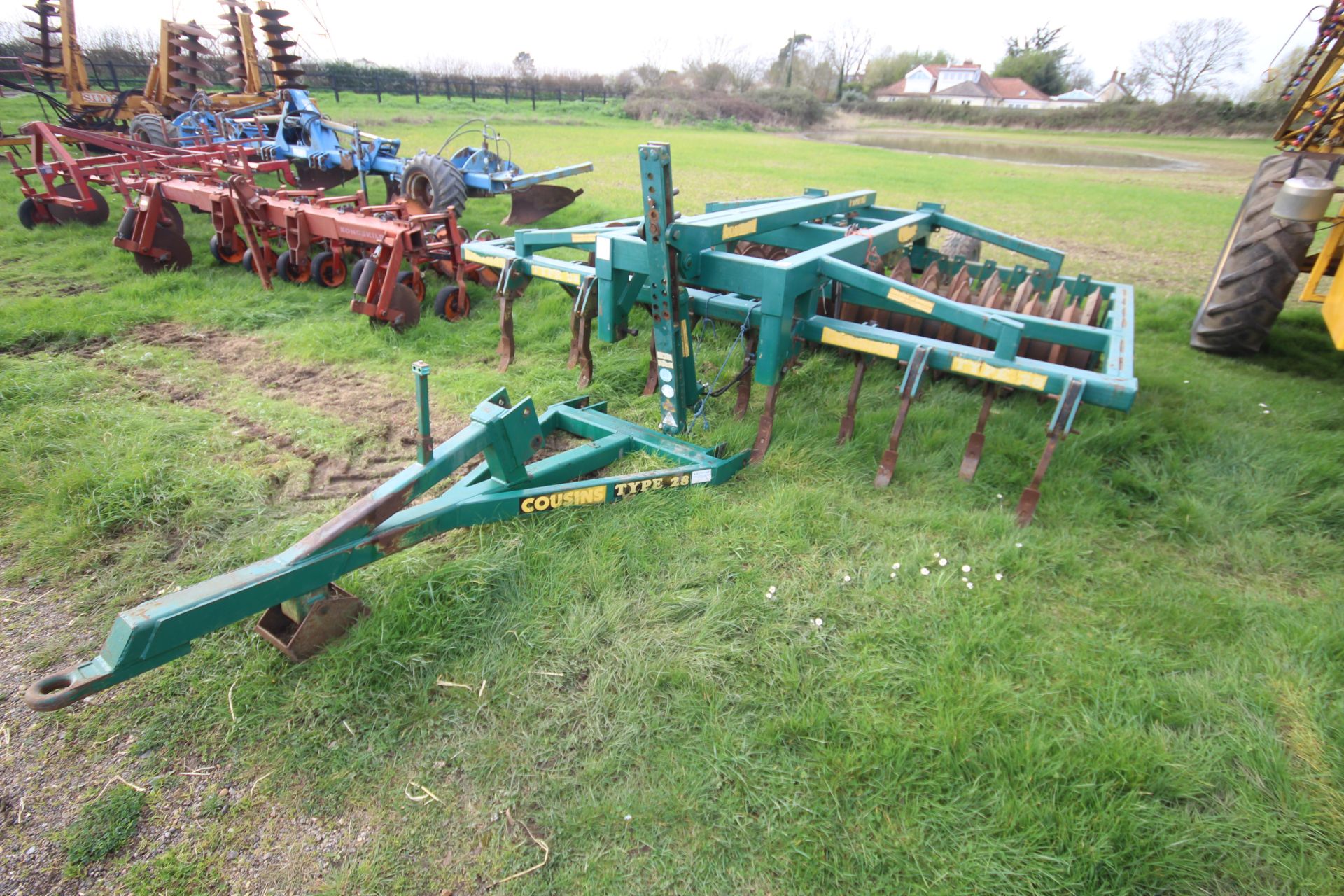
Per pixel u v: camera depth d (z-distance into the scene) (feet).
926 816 7.30
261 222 22.80
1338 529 12.14
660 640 9.34
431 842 7.08
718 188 48.83
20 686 8.58
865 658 9.18
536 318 20.90
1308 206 15.30
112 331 18.75
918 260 21.01
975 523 11.89
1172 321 22.52
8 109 67.31
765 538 11.37
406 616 9.26
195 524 11.39
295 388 16.52
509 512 10.69
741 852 7.02
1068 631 9.82
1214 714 8.54
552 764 7.83
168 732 8.11
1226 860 7.02
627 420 15.39
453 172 27.91
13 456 12.75
